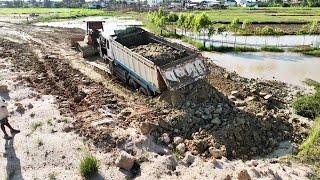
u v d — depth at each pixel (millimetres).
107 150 12773
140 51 19219
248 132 14328
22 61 24062
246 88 19703
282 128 15375
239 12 61156
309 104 17750
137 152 12695
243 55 29406
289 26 43125
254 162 12469
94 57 26094
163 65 15844
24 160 12211
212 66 25234
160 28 40531
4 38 32625
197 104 15938
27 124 14570
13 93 17734
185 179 11219
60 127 14227
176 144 13312
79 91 18578
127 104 16969
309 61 27312
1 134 13898
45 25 45938
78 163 12047
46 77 20922
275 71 24766
